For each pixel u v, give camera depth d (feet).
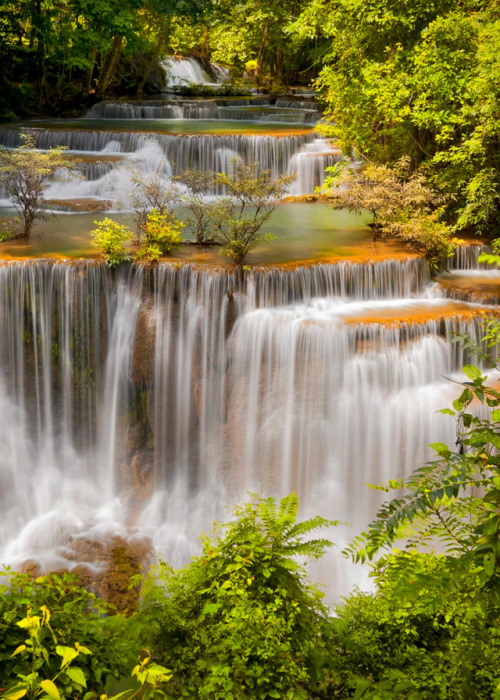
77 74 101.71
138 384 41.29
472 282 44.86
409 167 54.95
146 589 13.19
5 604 10.19
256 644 11.10
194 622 12.07
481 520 11.00
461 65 49.65
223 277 39.52
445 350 38.22
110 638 10.50
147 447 41.45
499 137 49.21
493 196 47.24
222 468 40.24
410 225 45.19
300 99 102.94
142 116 89.40
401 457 37.09
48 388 41.32
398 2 52.37
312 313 39.50
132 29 89.40
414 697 11.00
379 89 50.65
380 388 37.50
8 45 88.84
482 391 9.72
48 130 70.23
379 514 9.93
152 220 45.16
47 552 36.40
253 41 113.50
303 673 11.13
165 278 40.19
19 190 47.62
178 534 38.29
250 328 39.19
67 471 41.68
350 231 51.78
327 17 57.72
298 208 60.18
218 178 45.62
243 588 12.35
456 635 12.85
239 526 13.98
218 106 97.86
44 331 40.57
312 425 38.34
